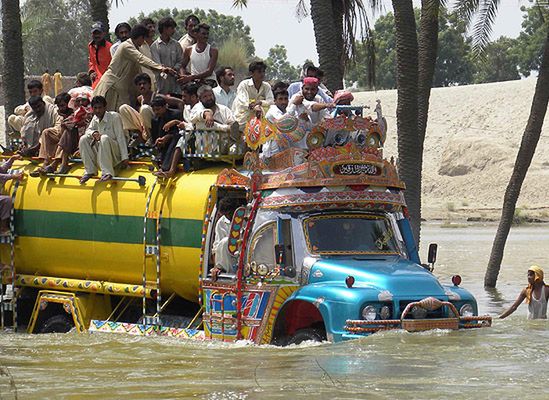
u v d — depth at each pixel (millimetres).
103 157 26938
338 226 24047
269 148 24859
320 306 22234
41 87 30797
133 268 26609
